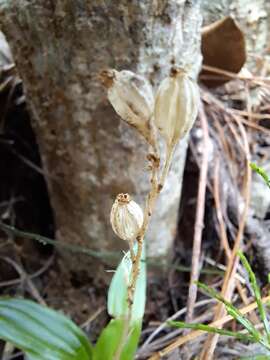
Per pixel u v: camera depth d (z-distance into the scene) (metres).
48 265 0.23
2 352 0.19
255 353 0.16
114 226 0.11
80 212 0.20
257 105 0.25
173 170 0.19
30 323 0.15
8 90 0.23
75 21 0.15
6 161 0.24
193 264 0.19
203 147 0.22
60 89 0.17
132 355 0.15
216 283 0.21
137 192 0.19
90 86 0.17
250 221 0.21
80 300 0.22
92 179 0.19
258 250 0.20
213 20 0.24
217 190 0.22
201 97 0.24
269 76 0.26
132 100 0.10
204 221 0.23
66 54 0.16
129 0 0.15
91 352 0.15
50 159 0.20
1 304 0.15
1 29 0.17
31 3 0.16
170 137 0.10
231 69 0.24
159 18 0.15
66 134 0.18
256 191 0.22
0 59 0.23
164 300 0.22
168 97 0.09
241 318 0.14
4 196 0.24
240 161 0.23
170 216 0.21
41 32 0.16
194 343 0.17
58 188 0.20
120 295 0.15
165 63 0.16
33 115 0.19
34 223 0.24
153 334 0.19
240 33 0.22
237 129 0.24
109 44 0.16
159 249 0.21
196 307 0.20
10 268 0.22
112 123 0.17
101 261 0.21
